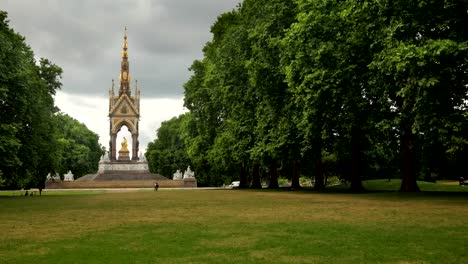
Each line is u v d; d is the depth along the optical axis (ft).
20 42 189.78
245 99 205.05
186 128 300.20
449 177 281.33
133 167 435.12
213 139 265.75
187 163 449.06
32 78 195.42
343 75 132.98
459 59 98.53
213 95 242.99
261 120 186.70
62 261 43.21
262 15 194.39
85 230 64.59
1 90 154.92
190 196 166.30
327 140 168.35
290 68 149.28
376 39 119.24
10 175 201.46
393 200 112.37
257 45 188.44
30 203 132.87
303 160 205.16
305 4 147.54
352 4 121.90
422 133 126.31
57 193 245.04
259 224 68.03
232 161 249.55
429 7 104.42
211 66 244.83
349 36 134.92
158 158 467.93
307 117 145.69
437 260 41.55
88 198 164.55
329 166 269.23
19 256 45.80
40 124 200.85
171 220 76.33
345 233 57.31
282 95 176.65
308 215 79.87
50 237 58.23
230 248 48.96
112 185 373.40
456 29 104.83
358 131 154.81
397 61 99.66
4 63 170.19
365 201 111.14
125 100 464.65
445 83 100.58
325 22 141.08
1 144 157.07
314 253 45.73
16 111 178.70
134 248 49.55
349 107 138.41
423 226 62.03
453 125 104.27
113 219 79.66
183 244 51.65
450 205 93.86
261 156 193.16
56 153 226.17
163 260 43.32
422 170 257.55
